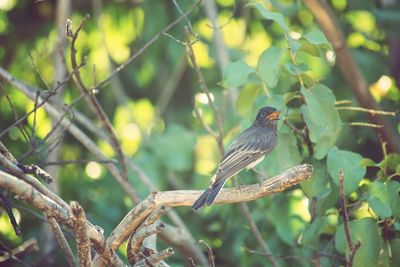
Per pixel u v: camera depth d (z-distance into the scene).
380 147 14.07
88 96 12.27
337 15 16.95
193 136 15.96
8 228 15.69
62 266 14.65
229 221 14.34
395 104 15.23
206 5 16.66
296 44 11.34
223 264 14.49
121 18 18.62
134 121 16.67
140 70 18.20
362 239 10.69
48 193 9.66
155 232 9.88
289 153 11.51
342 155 11.23
